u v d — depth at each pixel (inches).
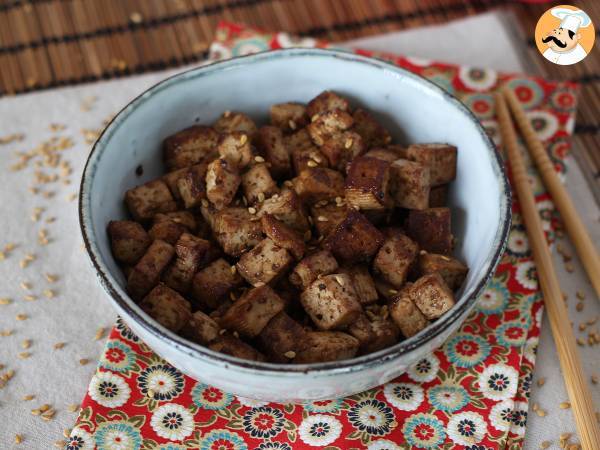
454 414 12.1
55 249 14.2
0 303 13.4
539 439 12.1
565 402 12.5
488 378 12.5
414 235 12.5
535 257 13.9
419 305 11.5
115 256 11.9
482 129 12.3
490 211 11.8
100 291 13.6
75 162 15.4
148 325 10.0
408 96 13.3
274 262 11.6
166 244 11.8
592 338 13.4
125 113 12.2
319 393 10.6
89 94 16.5
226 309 11.7
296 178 12.9
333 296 11.3
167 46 18.5
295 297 12.1
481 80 16.5
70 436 11.6
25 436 12.0
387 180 12.3
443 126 13.1
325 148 13.0
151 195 12.6
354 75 13.5
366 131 13.5
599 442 11.8
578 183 15.7
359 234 11.9
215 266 11.9
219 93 13.5
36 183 15.0
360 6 19.5
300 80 13.8
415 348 10.0
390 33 18.2
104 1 19.1
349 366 9.8
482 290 10.5
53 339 13.1
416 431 11.9
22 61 18.0
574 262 14.4
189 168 12.8
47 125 16.0
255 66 13.4
